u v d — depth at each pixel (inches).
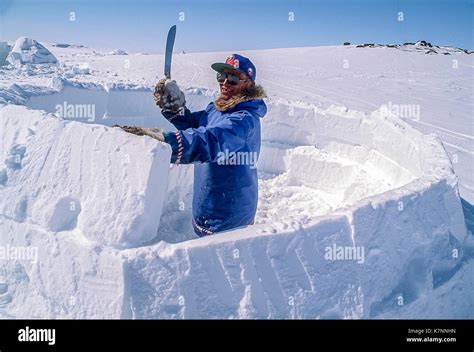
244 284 81.4
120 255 81.6
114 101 190.2
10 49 503.5
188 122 126.3
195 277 80.4
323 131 197.3
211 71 620.1
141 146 92.4
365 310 86.7
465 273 109.2
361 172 178.2
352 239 89.5
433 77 587.5
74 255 86.7
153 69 603.5
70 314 86.8
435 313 99.7
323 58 842.2
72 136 101.2
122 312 80.2
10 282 101.5
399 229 97.3
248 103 114.8
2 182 103.4
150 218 90.0
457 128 287.7
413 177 148.9
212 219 117.3
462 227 114.0
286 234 84.9
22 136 110.7
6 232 101.3
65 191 95.7
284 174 199.3
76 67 458.9
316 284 84.2
